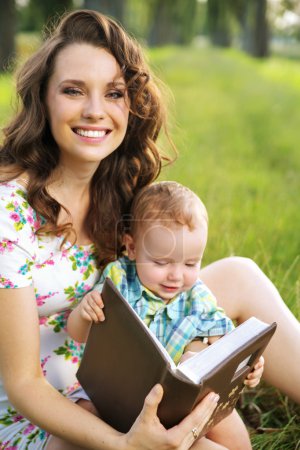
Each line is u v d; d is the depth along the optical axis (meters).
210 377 1.80
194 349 2.33
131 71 2.30
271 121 11.84
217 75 20.84
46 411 2.01
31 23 30.52
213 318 2.36
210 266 2.71
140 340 1.85
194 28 41.34
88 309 2.02
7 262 2.08
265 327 1.98
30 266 2.14
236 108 13.71
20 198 2.16
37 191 2.18
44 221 2.22
